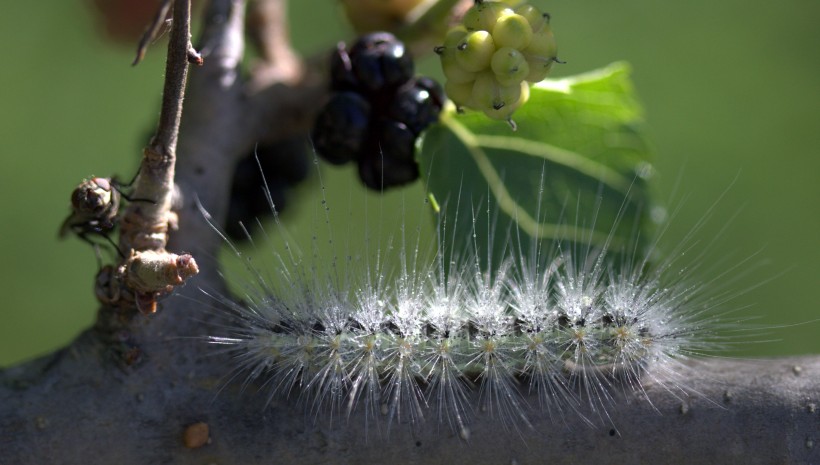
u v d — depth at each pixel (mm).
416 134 156
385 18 167
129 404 144
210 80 159
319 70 167
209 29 161
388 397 148
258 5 167
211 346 147
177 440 144
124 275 141
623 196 162
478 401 148
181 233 151
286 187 174
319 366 149
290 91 163
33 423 143
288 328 149
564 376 150
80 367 145
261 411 145
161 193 143
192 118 157
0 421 143
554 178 162
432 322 154
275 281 153
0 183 234
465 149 160
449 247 159
